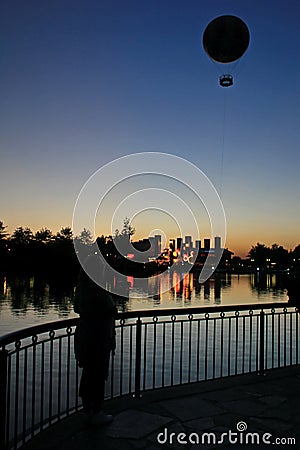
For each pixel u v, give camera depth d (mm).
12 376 12672
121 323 5574
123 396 5590
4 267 109750
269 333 19766
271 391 5855
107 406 5215
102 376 4672
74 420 4773
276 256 185875
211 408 5199
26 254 108375
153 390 5828
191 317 6406
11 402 9484
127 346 16031
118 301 55875
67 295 69625
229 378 6434
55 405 9359
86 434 4426
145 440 4297
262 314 6836
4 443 3734
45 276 108875
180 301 58906
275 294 76312
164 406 5250
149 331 20359
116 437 4352
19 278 109250
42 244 108438
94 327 4637
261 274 194375
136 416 4922
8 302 58000
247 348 16797
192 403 5363
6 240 109438
